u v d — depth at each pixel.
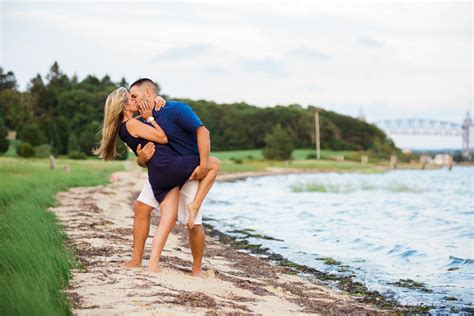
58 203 13.47
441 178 49.03
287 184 34.34
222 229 12.45
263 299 5.42
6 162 27.95
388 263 8.54
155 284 4.94
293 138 92.94
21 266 4.75
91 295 4.42
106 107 5.62
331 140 95.25
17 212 8.73
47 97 83.00
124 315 3.92
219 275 6.43
